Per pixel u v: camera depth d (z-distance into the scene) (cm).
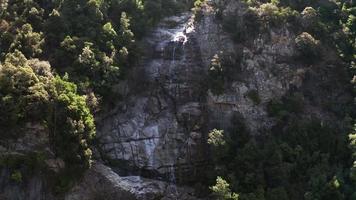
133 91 8131
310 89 8075
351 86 8025
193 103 8069
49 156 6744
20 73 6838
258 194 6762
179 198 7294
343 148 7300
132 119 7875
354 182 6831
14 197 6450
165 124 7888
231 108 7912
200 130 7862
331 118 7806
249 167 7050
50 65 7569
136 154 7612
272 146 7269
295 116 7694
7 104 6625
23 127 6719
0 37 7812
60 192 6700
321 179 6838
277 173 6981
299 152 7212
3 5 8244
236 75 8069
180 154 7688
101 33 8175
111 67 7719
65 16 8200
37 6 8294
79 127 6806
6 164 6538
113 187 7062
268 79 8044
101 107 7562
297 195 6912
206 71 8325
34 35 7756
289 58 8219
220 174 7131
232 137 7594
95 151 7375
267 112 7850
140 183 7275
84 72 7588
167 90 8238
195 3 9100
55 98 6875
